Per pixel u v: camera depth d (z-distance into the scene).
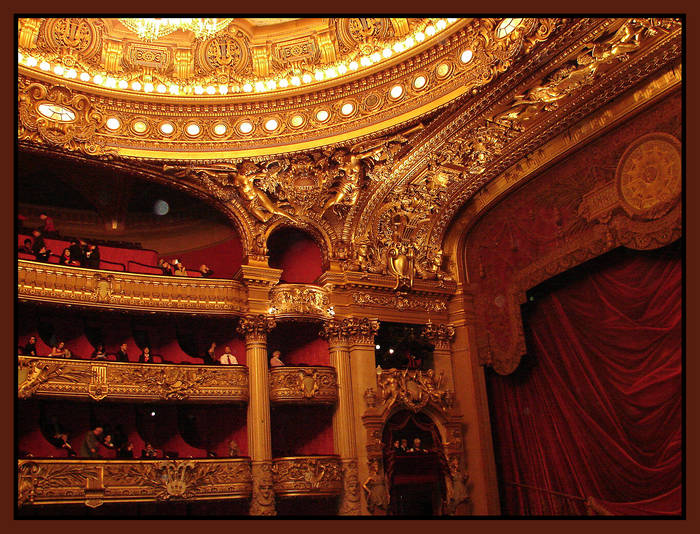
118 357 14.45
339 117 14.80
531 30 11.95
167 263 15.57
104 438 13.88
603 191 13.69
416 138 14.72
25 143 13.67
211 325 16.11
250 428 14.81
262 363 15.28
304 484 14.47
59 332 14.94
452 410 16.47
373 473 15.14
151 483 13.16
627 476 13.09
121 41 14.12
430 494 16.22
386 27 13.96
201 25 11.87
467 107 13.75
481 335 16.91
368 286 16.67
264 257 16.02
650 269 12.88
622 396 13.33
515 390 16.11
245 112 14.91
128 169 14.77
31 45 13.13
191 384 14.42
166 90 14.57
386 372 16.22
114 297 14.30
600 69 12.65
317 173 15.54
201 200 16.59
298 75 14.77
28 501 11.79
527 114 14.00
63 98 13.73
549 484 14.88
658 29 11.62
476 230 17.53
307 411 16.28
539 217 15.42
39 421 14.02
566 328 14.76
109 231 16.59
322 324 16.27
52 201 16.11
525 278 15.52
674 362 12.27
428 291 17.31
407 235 17.33
